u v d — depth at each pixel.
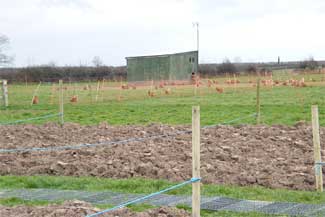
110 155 13.01
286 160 12.04
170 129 17.17
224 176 10.69
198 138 6.64
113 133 16.69
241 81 53.81
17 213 8.17
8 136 16.38
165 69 65.62
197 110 6.59
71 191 9.99
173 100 32.22
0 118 23.80
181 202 8.96
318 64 75.00
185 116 22.08
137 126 18.20
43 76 64.50
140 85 56.94
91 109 26.80
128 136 16.05
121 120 21.44
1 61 80.69
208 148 13.49
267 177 10.48
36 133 16.97
